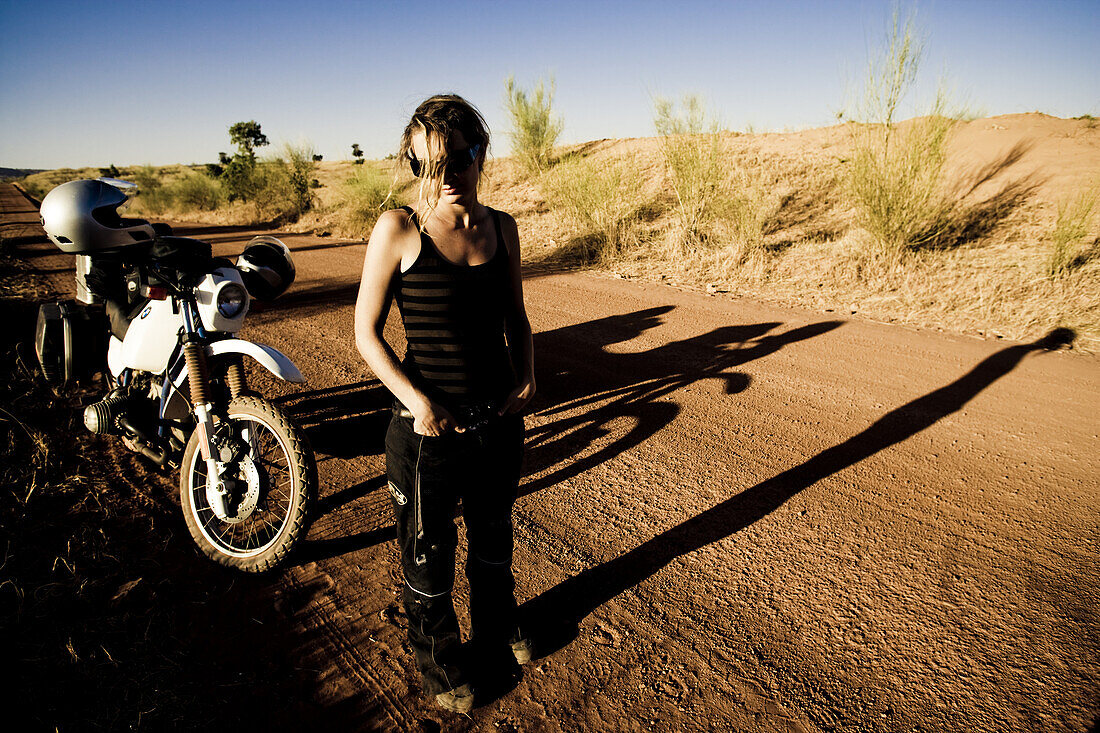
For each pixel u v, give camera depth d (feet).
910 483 11.40
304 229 52.75
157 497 10.66
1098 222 26.05
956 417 13.93
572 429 13.71
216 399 9.96
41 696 6.73
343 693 7.11
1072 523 10.19
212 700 6.93
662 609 8.43
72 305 13.91
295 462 8.57
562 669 7.49
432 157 5.15
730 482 11.51
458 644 6.83
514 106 50.52
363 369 16.85
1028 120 44.14
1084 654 7.63
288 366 8.74
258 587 8.73
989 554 9.48
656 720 6.82
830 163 40.06
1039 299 20.89
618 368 17.17
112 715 6.54
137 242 9.75
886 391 15.35
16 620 7.73
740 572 9.14
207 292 9.27
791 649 7.77
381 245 5.37
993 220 28.55
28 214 72.69
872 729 6.69
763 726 6.75
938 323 20.29
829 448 12.69
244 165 64.28
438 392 5.71
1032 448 12.56
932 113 24.80
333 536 9.89
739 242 28.45
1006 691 7.14
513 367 6.63
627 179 36.94
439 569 6.52
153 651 7.46
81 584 8.36
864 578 8.98
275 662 7.49
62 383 14.34
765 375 16.46
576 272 29.50
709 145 31.81
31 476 10.90
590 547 9.73
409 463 6.07
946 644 7.81
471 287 5.59
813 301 23.18
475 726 6.75
